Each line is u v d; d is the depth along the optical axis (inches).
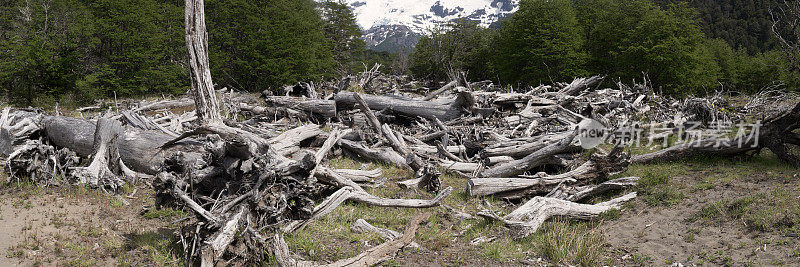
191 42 395.9
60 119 433.4
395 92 1026.7
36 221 270.7
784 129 390.0
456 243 269.7
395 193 361.4
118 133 371.6
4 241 237.9
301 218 274.5
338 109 705.0
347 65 1856.5
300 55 1312.7
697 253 248.5
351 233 270.1
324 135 486.0
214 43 1371.8
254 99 904.3
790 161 378.6
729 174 357.1
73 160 375.6
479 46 2193.7
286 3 1487.5
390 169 429.7
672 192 327.0
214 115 414.6
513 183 357.1
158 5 1278.3
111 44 1151.6
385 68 2245.3
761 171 359.9
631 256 255.6
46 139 440.1
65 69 1048.2
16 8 1070.4
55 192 329.4
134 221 282.0
